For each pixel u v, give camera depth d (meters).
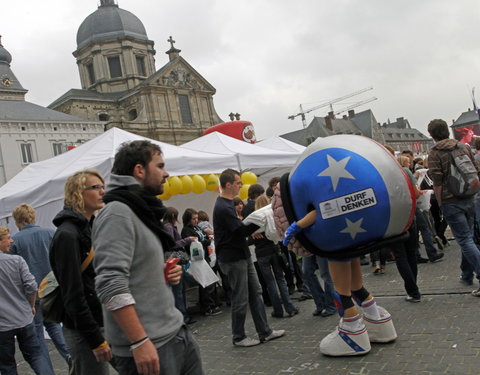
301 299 6.50
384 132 89.00
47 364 4.25
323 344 4.04
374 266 7.61
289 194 3.52
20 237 4.93
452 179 4.91
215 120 57.47
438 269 6.72
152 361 1.97
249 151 9.18
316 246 3.47
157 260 2.17
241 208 6.45
